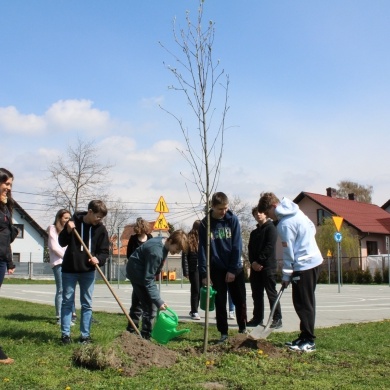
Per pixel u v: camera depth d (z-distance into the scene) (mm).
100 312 12297
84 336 7703
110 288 7805
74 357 6359
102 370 6051
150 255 7508
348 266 44906
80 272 7707
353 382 5652
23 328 8797
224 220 8211
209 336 8773
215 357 6703
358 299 18453
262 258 9484
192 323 10477
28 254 59469
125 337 6762
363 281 39125
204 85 7379
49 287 28781
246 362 6383
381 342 8117
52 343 7508
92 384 5445
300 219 7539
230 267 8125
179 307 14656
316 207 52312
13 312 11781
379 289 27219
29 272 52906
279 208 7598
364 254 48938
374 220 52281
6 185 6637
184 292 22375
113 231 65500
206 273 7445
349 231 47406
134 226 9953
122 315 11719
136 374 5914
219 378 5707
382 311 13586
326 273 41344
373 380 5719
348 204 54469
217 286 8180
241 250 8242
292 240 7461
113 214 65688
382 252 51031
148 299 7867
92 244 7844
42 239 60531
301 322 7438
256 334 7219
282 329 9750
